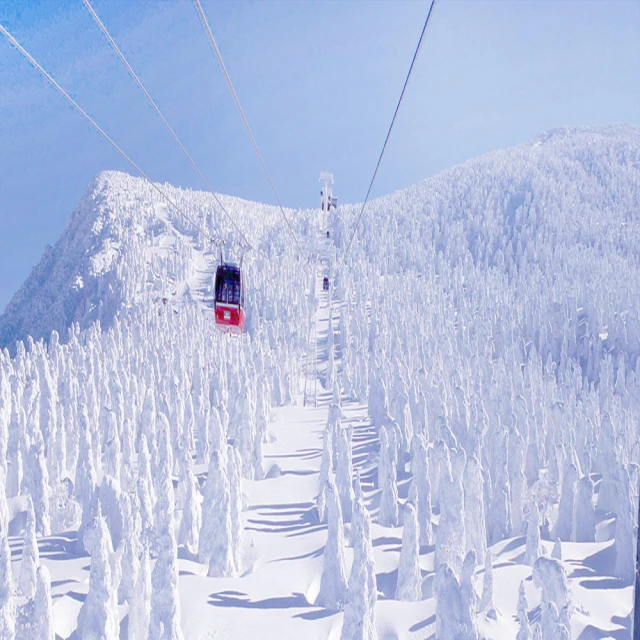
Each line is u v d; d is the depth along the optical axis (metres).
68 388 85.94
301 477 63.94
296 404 104.44
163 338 130.38
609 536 50.53
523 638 24.62
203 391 94.19
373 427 83.00
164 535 27.94
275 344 137.25
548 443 72.81
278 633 30.95
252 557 44.00
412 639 31.17
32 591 36.78
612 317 135.62
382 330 132.62
